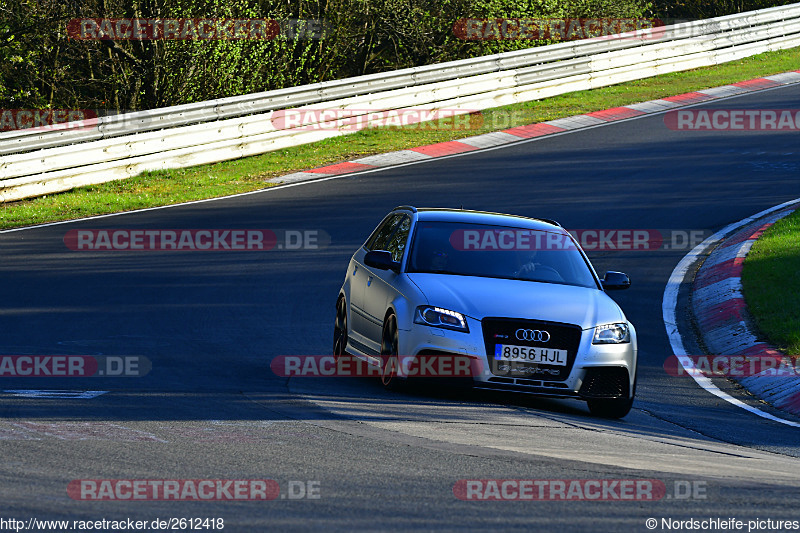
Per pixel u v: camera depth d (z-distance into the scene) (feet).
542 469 62.34
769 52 401.08
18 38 308.40
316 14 358.23
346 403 83.66
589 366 88.28
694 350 129.29
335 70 382.22
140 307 131.64
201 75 321.11
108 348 106.93
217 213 200.95
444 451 66.23
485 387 86.89
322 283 151.02
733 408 102.73
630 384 90.79
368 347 98.84
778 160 243.60
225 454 62.90
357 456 63.67
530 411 87.86
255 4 333.62
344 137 279.28
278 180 232.73
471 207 201.87
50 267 156.87
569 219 195.11
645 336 134.41
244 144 261.03
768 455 78.43
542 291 93.15
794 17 415.64
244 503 51.83
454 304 88.79
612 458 67.87
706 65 378.32
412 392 92.07
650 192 216.95
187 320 125.18
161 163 245.86
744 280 150.41
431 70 299.58
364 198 212.43
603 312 91.76
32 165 221.46
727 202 208.85
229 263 161.99
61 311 127.44
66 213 202.59
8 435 66.03
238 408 79.15
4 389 83.87
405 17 375.45
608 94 332.19
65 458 60.34
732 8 504.84
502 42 389.60
